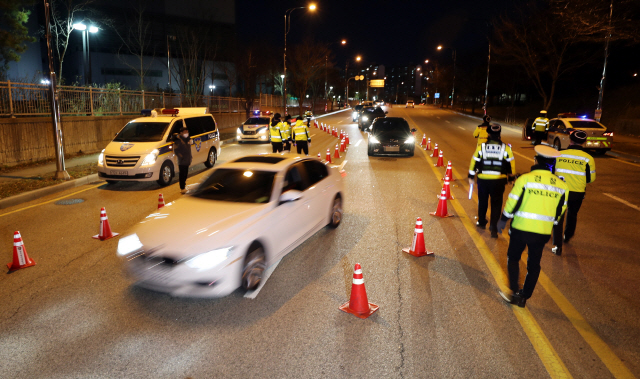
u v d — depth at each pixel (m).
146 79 52.19
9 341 3.89
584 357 3.67
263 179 5.70
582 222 7.78
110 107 19.59
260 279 4.99
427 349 3.75
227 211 5.11
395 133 16.08
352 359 3.60
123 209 8.68
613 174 12.78
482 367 3.51
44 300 4.67
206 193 5.66
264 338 3.91
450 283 5.10
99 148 18.08
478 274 5.37
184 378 3.36
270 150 19.17
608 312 4.45
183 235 4.60
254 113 23.59
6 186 10.38
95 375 3.41
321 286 4.98
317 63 52.28
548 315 4.36
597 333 4.05
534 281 4.38
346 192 10.12
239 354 3.67
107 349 3.75
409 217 8.00
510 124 36.38
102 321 4.22
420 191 10.28
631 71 36.31
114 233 7.05
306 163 6.56
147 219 5.14
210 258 4.38
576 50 34.16
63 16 42.28
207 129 13.93
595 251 6.26
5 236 6.93
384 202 9.16
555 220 4.31
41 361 3.59
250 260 4.81
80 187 11.01
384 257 5.92
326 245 6.38
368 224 7.50
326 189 6.77
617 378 3.40
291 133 13.95
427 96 113.88
